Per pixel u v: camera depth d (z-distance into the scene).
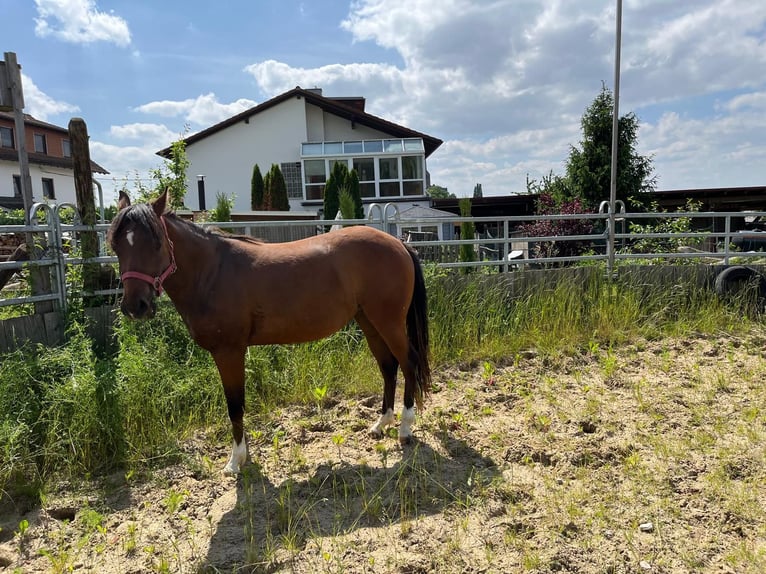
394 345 3.90
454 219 6.77
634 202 11.43
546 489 3.16
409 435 3.89
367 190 25.28
